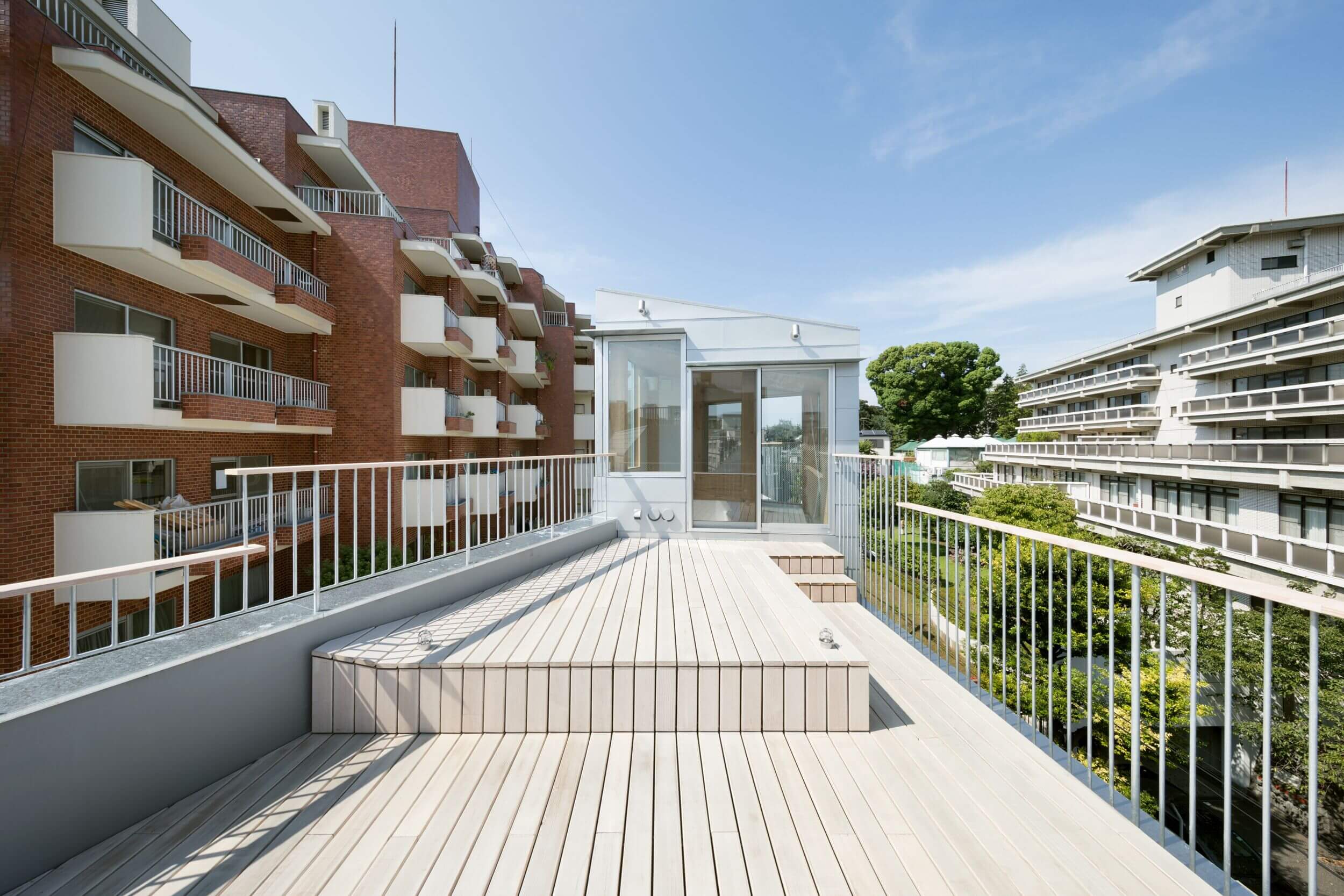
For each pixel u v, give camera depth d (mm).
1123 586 8656
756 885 1498
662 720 2334
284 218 11875
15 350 6664
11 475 6637
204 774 1955
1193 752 1542
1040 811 1806
